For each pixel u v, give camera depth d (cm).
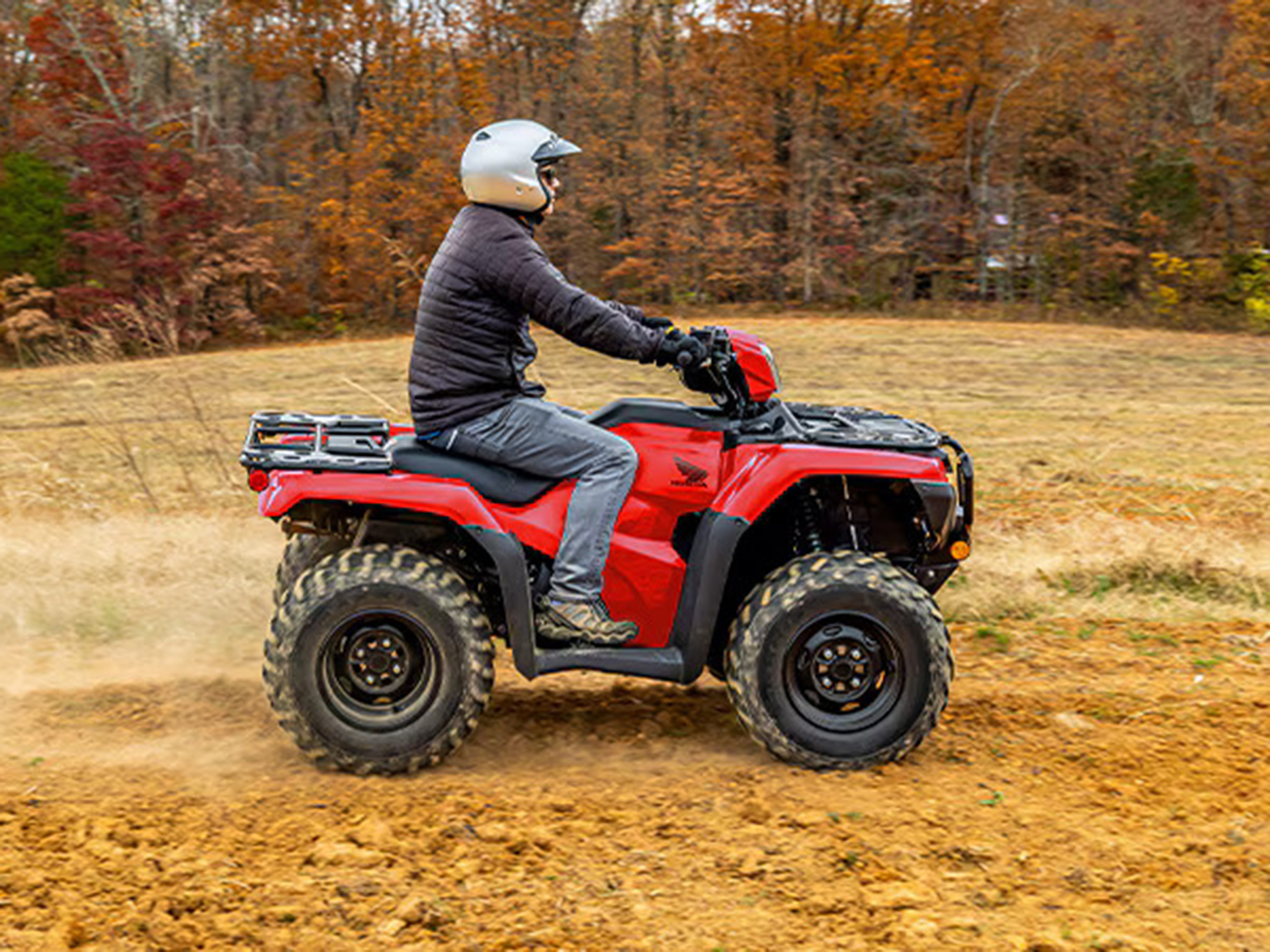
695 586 455
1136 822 420
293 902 349
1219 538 792
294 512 466
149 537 739
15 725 502
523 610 443
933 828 411
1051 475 1098
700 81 3198
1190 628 657
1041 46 3359
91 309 2444
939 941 333
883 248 3083
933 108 3303
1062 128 3428
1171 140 3375
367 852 379
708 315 2889
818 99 3130
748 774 457
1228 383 1891
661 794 436
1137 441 1327
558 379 1719
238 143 3166
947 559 501
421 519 469
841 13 3117
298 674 436
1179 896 368
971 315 2956
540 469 451
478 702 446
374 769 446
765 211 3130
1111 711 528
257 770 455
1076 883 373
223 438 982
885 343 2330
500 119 3206
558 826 404
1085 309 3047
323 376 1955
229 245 2705
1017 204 3247
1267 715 524
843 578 450
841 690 458
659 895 359
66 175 2706
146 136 2753
